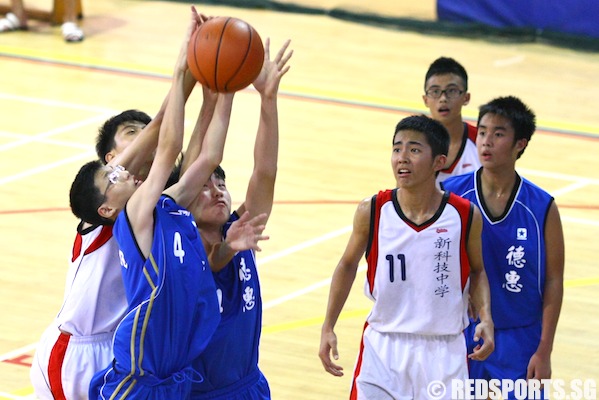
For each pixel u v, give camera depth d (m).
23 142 17.86
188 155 7.24
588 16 25.83
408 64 24.08
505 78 23.14
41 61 23.14
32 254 13.37
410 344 7.70
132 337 6.53
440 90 10.39
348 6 28.38
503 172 8.06
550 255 8.09
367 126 19.56
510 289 8.15
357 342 11.18
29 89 21.06
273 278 12.84
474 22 26.80
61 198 15.41
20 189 15.70
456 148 10.59
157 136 7.34
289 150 18.02
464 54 25.11
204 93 7.22
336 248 13.86
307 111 20.33
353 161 17.59
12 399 9.66
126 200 7.09
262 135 7.38
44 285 12.47
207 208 7.18
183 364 6.73
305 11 28.38
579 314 11.98
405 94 21.73
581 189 16.59
